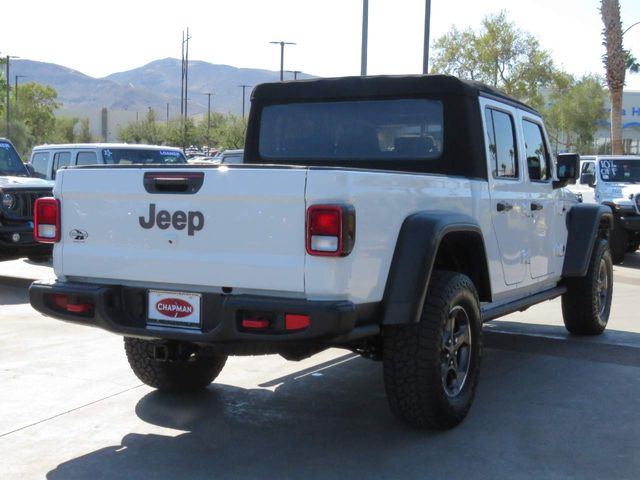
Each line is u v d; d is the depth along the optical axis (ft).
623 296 37.04
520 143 22.06
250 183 14.61
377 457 15.89
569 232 25.63
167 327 15.67
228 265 14.88
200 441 16.81
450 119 19.65
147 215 15.70
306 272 14.26
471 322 17.76
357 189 14.47
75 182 16.43
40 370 22.18
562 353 24.81
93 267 16.37
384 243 15.35
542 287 24.47
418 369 16.15
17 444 16.60
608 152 182.39
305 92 21.56
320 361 23.57
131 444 16.62
